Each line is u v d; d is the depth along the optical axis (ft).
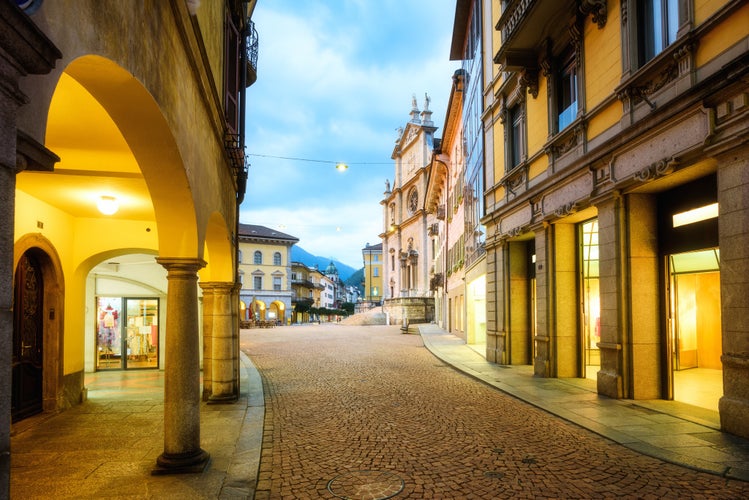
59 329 30.63
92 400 34.01
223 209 29.30
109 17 10.48
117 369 50.34
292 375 45.83
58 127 17.97
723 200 21.81
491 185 55.21
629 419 24.89
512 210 47.55
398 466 19.06
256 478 17.72
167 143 15.97
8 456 6.82
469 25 71.92
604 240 31.48
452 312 103.60
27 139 7.63
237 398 33.24
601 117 32.50
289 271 213.87
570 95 37.73
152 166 17.06
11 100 6.92
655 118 26.16
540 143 42.11
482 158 58.90
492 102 54.80
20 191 26.84
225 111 28.78
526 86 43.96
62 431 25.21
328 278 394.93
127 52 11.57
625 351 29.84
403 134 189.47
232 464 19.34
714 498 15.26
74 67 11.28
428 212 165.58
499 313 50.37
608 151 30.60
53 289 30.66
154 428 25.81
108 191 27.12
